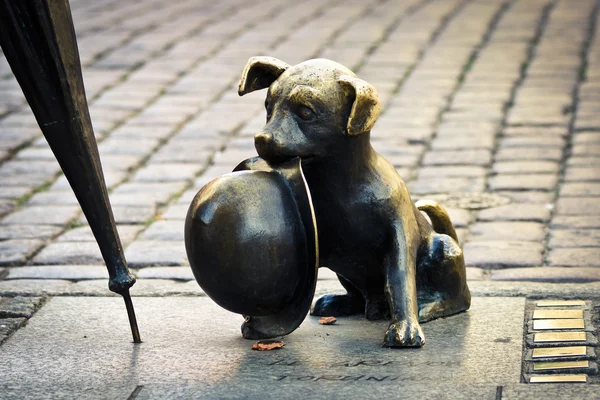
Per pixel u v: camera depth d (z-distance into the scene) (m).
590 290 7.42
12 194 10.83
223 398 5.60
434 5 22.11
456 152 12.05
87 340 6.70
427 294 6.91
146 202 10.46
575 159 11.58
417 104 14.31
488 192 10.57
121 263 6.43
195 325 6.96
